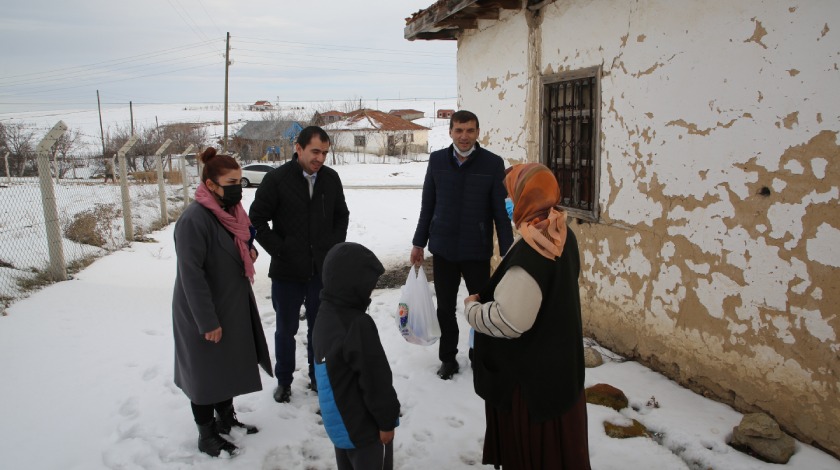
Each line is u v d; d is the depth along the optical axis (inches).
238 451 133.5
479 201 168.6
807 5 122.2
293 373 179.0
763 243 136.5
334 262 102.7
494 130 267.9
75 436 139.7
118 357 190.9
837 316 121.3
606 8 184.1
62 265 288.7
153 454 132.3
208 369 128.6
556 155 225.5
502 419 104.1
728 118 143.2
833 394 123.3
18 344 196.7
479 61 277.9
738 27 138.4
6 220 465.4
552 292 94.3
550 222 93.0
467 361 186.7
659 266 170.2
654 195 169.9
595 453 131.7
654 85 166.2
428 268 324.2
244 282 134.6
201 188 130.3
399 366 186.5
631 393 160.2
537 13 224.7
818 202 123.5
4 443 134.7
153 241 436.1
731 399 149.3
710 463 126.2
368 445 102.4
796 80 125.9
